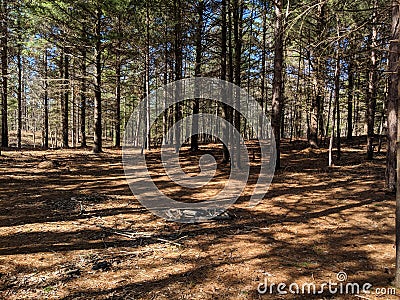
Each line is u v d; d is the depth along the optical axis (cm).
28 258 407
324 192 789
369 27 838
